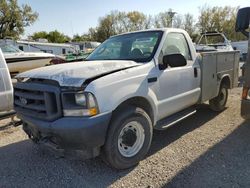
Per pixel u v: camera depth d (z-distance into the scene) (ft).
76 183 11.08
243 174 11.28
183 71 14.89
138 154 12.21
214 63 17.92
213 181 10.83
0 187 10.93
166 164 12.37
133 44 14.89
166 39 14.46
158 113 13.39
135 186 10.73
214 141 14.84
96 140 10.33
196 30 205.57
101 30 239.91
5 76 15.66
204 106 21.88
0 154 13.99
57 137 10.47
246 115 13.97
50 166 12.57
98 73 10.87
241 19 13.46
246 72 13.84
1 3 134.92
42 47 90.27
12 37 140.15
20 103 12.08
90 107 10.12
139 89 11.94
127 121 11.52
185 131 16.60
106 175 11.62
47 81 10.96
